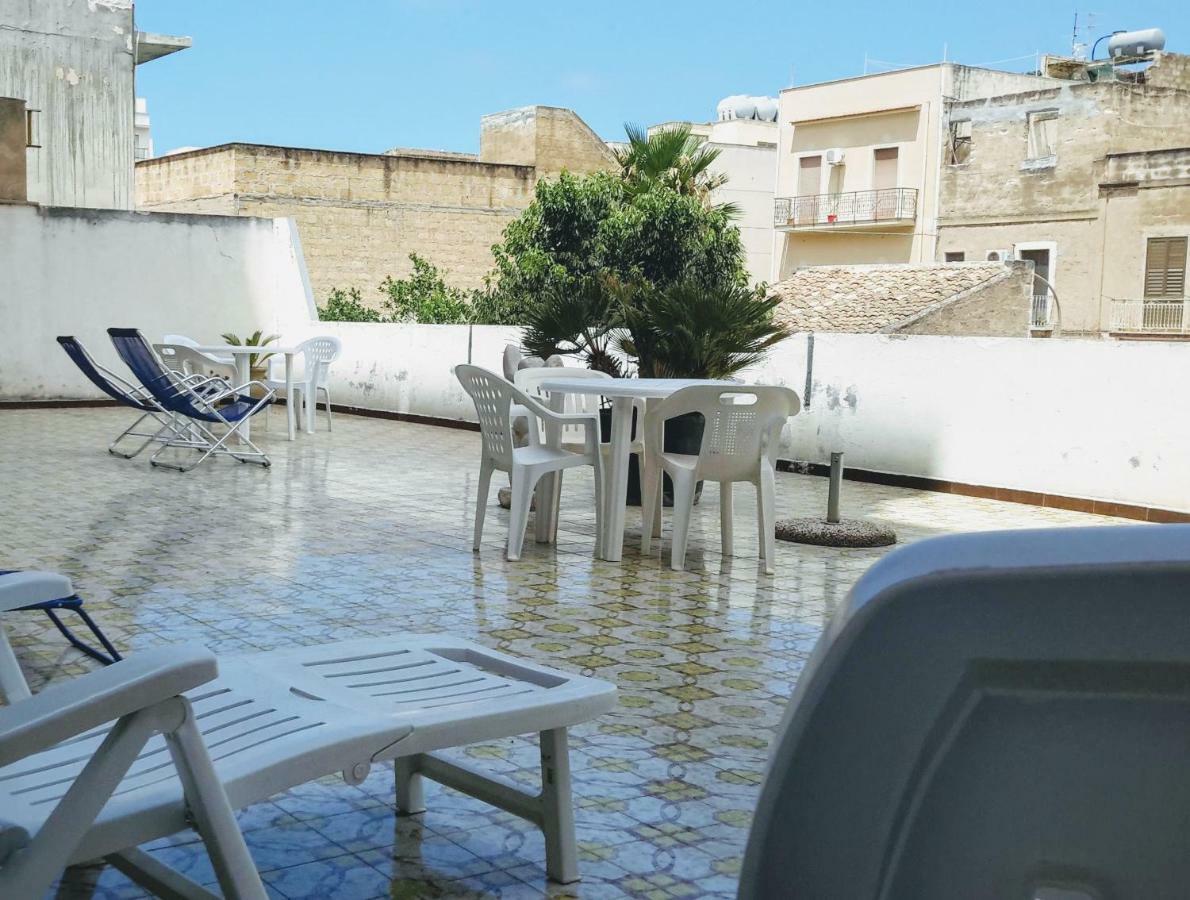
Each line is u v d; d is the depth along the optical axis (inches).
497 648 161.9
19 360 576.7
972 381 358.6
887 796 24.1
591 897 88.9
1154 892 23.6
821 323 828.6
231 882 60.9
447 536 250.7
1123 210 1216.2
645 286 328.8
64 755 73.9
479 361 513.7
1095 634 22.8
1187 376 307.6
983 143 1328.7
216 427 473.4
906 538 270.7
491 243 1232.2
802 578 218.2
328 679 87.8
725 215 775.1
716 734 128.0
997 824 24.0
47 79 821.2
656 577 215.0
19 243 573.0
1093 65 1427.2
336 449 426.3
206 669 58.3
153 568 209.8
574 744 123.4
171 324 613.9
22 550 223.6
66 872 90.0
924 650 23.6
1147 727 23.2
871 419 385.4
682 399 217.3
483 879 91.4
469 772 97.9
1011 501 347.9
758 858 24.9
